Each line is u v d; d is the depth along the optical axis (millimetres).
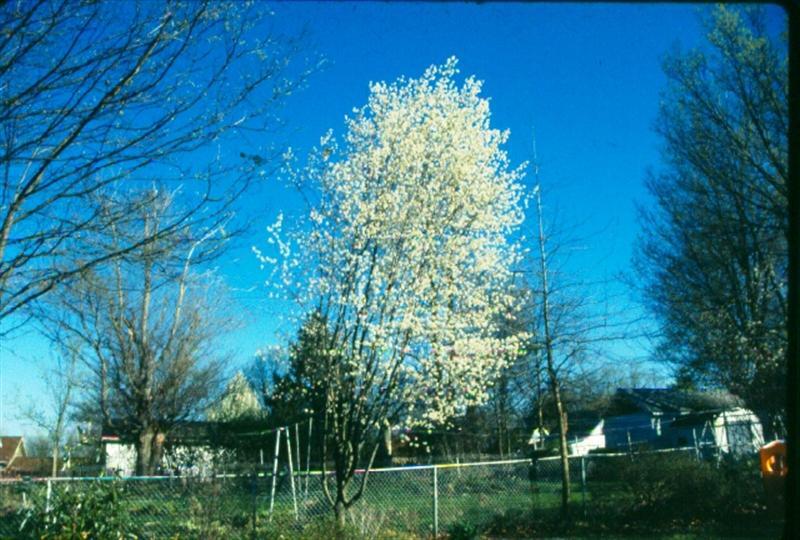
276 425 18562
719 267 16984
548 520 11414
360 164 10812
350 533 8461
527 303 12406
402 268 10219
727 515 11266
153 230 5773
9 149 5062
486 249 11648
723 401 23812
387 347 9695
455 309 11094
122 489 7465
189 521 7695
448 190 11117
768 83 14430
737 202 15430
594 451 23500
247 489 8555
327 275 10000
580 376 13516
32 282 5363
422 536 10297
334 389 9539
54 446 22125
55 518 6430
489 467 12000
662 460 12016
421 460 18672
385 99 11414
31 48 4941
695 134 15852
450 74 11836
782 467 6609
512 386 14312
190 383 20656
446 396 10914
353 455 9391
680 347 17594
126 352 19266
